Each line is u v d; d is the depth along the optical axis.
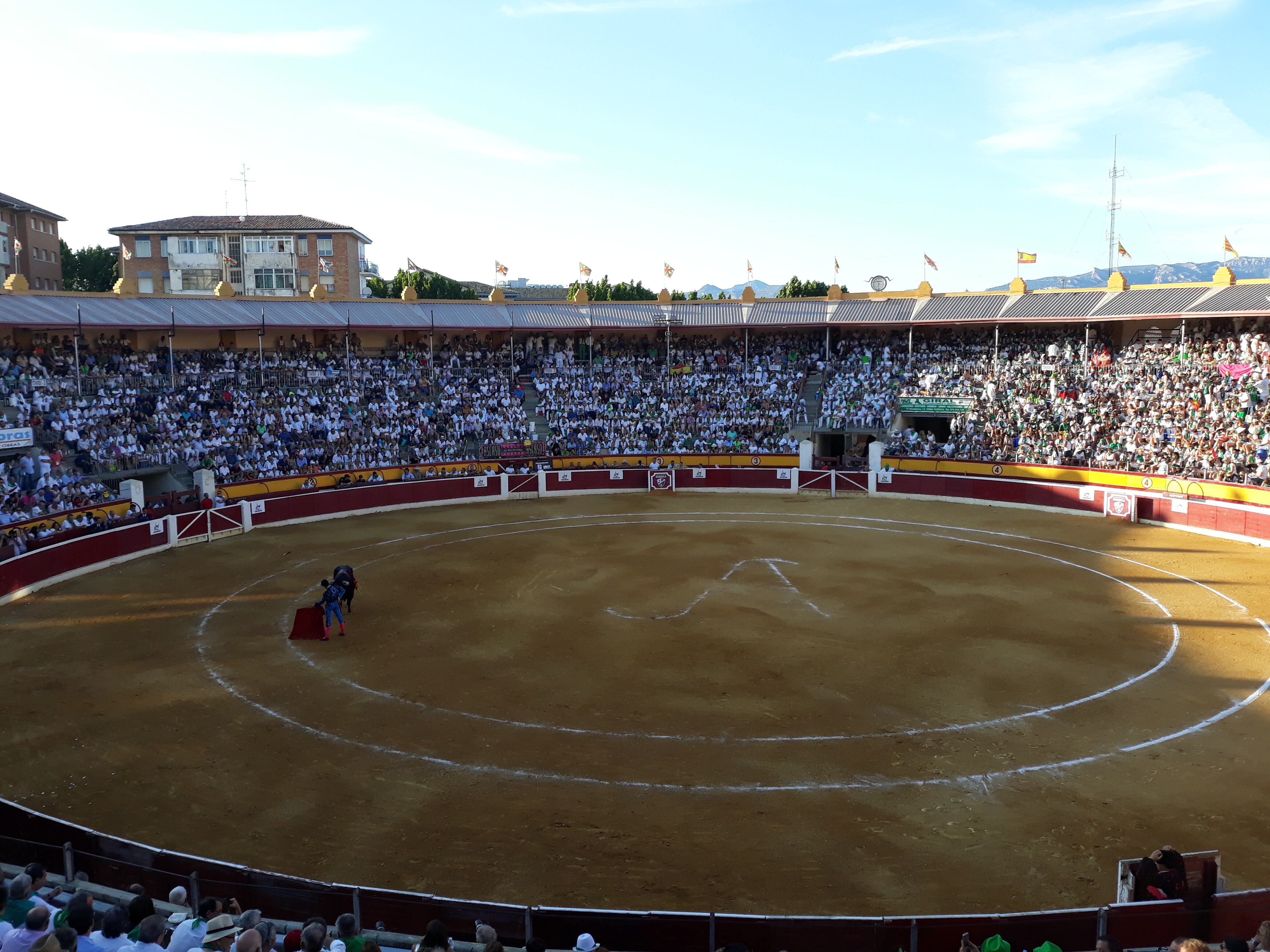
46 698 21.42
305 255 96.44
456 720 19.97
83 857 11.97
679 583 32.34
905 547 39.00
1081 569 34.53
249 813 15.84
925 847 14.64
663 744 18.70
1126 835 14.99
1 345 50.53
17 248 79.56
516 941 10.77
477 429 60.81
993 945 9.79
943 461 56.44
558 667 23.48
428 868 14.02
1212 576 33.34
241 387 56.41
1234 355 53.56
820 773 17.33
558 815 15.73
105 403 49.22
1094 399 55.91
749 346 72.56
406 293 70.19
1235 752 18.23
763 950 10.55
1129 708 20.53
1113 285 62.62
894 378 65.06
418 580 33.09
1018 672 22.88
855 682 22.23
